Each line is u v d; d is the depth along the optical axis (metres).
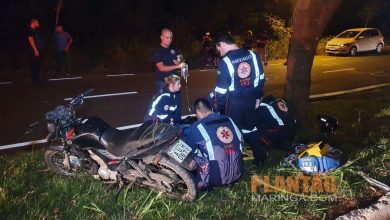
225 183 4.46
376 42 23.52
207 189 4.57
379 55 23.08
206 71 16.12
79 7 18.70
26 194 4.29
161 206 4.25
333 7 6.32
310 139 6.50
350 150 5.99
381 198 4.50
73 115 4.80
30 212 3.92
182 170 4.21
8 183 4.49
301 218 4.21
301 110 6.81
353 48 22.34
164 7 23.08
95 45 17.69
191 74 15.25
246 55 5.09
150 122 4.52
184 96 11.12
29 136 7.09
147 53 17.08
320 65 18.64
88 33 18.98
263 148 5.49
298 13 6.51
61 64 13.78
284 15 25.75
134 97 10.54
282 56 21.42
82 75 13.81
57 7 16.80
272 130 5.79
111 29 19.56
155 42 19.11
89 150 4.57
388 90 12.30
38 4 17.52
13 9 17.16
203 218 4.09
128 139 4.35
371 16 29.62
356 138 6.64
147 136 4.24
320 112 9.02
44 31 17.41
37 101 9.68
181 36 20.11
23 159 5.36
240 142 4.60
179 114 5.44
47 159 4.92
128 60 16.50
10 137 7.00
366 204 4.52
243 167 4.76
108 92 11.05
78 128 4.66
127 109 9.30
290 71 6.79
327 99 11.79
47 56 14.72
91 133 4.53
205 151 4.41
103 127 4.64
